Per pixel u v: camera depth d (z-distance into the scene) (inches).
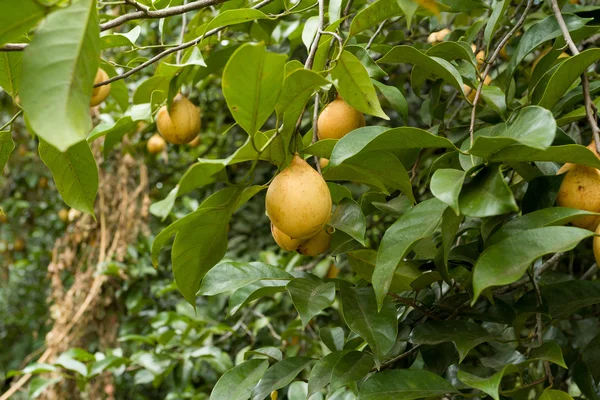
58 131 27.6
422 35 87.4
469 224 61.9
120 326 144.6
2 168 52.4
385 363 48.3
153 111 67.7
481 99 67.7
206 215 42.1
